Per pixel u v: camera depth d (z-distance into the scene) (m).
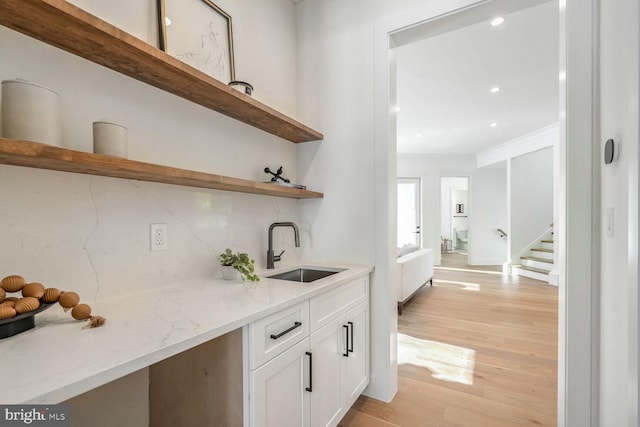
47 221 0.97
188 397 1.15
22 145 0.72
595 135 1.25
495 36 2.58
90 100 1.08
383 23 1.87
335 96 2.06
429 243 7.31
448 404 1.81
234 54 1.72
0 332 0.76
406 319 3.36
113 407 1.15
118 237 1.16
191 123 1.45
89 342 0.75
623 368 1.00
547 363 2.33
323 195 2.09
